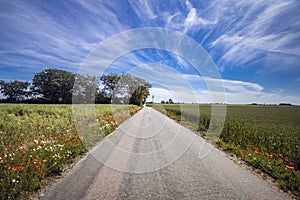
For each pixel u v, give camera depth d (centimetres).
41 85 4500
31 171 323
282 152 565
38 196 268
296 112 3772
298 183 322
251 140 714
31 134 626
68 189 291
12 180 277
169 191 298
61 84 4166
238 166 421
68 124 873
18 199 256
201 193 294
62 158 405
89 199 265
